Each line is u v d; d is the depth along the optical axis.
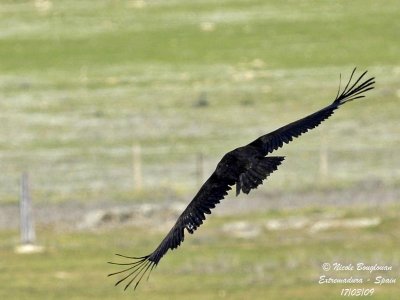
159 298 27.72
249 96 64.31
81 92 66.75
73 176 47.59
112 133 56.62
